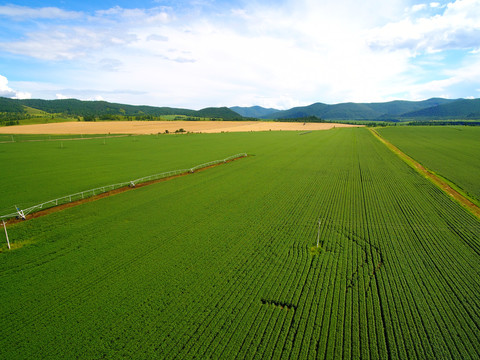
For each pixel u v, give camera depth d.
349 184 38.72
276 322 13.59
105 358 11.56
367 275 17.41
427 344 12.39
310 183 39.31
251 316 13.93
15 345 12.22
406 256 19.66
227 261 18.91
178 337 12.61
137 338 12.57
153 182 40.62
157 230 23.88
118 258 19.33
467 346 12.28
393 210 28.56
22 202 31.45
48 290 15.89
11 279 16.92
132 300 15.05
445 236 22.73
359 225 24.84
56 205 30.38
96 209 29.12
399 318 13.93
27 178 42.25
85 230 23.91
